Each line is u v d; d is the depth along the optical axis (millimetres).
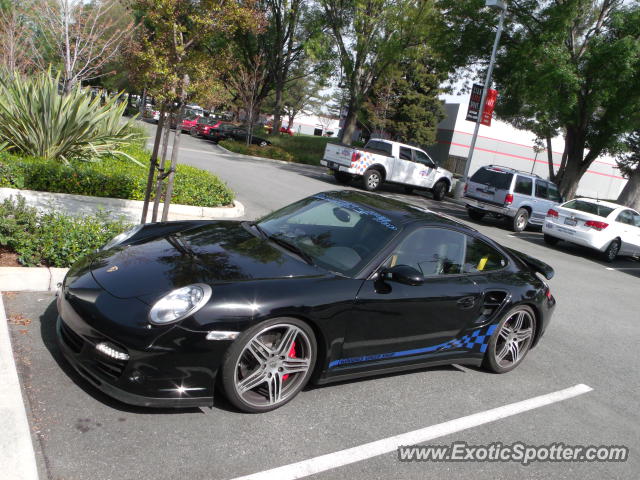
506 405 4246
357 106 31188
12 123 9570
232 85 32438
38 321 4109
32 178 8305
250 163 22750
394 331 3926
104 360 3061
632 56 15688
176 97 5980
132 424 3039
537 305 4887
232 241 4062
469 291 4328
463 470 3248
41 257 5066
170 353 2998
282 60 37969
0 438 2652
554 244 14586
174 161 6117
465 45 21359
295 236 4223
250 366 3354
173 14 5840
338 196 4840
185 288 3189
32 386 3215
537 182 16031
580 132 20484
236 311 3137
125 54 6164
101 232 5367
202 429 3117
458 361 4562
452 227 4535
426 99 38094
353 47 29484
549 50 16859
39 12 14094
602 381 5125
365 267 3846
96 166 10008
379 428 3537
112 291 3232
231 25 6129
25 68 17297
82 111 10180
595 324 7074
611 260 13305
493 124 41875
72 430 2885
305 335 3461
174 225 4512
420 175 20391
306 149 36094
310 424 3408
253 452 3002
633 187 19875
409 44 28000
